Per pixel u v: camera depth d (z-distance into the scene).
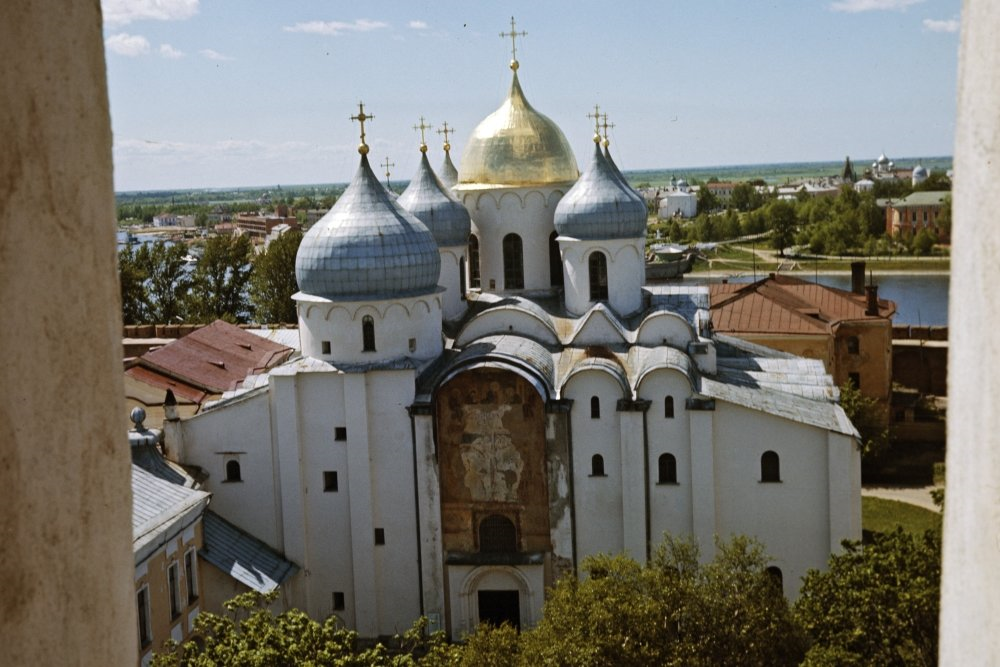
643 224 61.03
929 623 34.22
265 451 55.91
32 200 5.15
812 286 94.12
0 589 4.95
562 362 57.28
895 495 74.56
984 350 4.44
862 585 35.97
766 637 36.31
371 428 55.22
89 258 5.50
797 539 53.66
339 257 55.22
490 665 37.78
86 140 5.49
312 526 56.16
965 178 4.56
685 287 65.44
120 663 5.70
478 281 64.69
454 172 73.81
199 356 73.75
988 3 4.41
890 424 87.19
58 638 5.27
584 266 60.62
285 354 79.00
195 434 56.19
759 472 53.56
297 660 31.23
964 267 4.57
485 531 55.38
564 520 54.69
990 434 4.43
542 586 54.78
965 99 4.57
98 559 5.54
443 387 54.25
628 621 36.06
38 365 5.17
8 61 5.05
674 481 54.16
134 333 99.88
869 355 87.44
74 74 5.41
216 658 31.88
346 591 56.31
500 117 64.75
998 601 4.39
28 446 5.10
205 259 128.25
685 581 37.66
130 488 5.83
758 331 84.69
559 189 63.28
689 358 56.97
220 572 51.78
